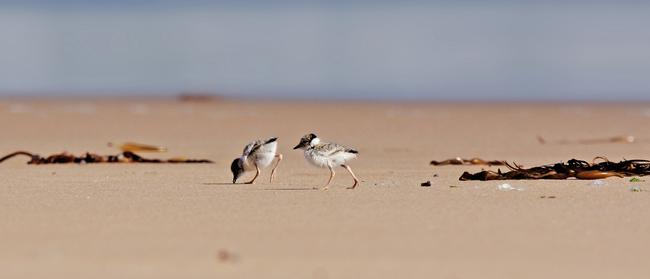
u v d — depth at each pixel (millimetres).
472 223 13344
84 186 18297
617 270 10609
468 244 11898
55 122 40656
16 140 33406
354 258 11102
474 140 33250
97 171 22109
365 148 29938
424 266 10719
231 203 15445
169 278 10117
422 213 14227
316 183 18984
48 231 12812
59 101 60469
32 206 15219
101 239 12219
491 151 28859
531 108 54812
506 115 46812
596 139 33625
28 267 10594
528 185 17750
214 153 28672
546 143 31891
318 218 13820
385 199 15812
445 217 13852
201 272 10375
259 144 18906
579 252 11477
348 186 18250
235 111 49406
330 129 38500
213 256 11164
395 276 10273
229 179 20016
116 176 20688
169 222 13523
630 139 32531
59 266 10641
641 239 12227
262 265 10719
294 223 13391
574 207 14773
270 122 41781
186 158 25562
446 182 18703
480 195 16234
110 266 10641
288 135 36156
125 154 24688
